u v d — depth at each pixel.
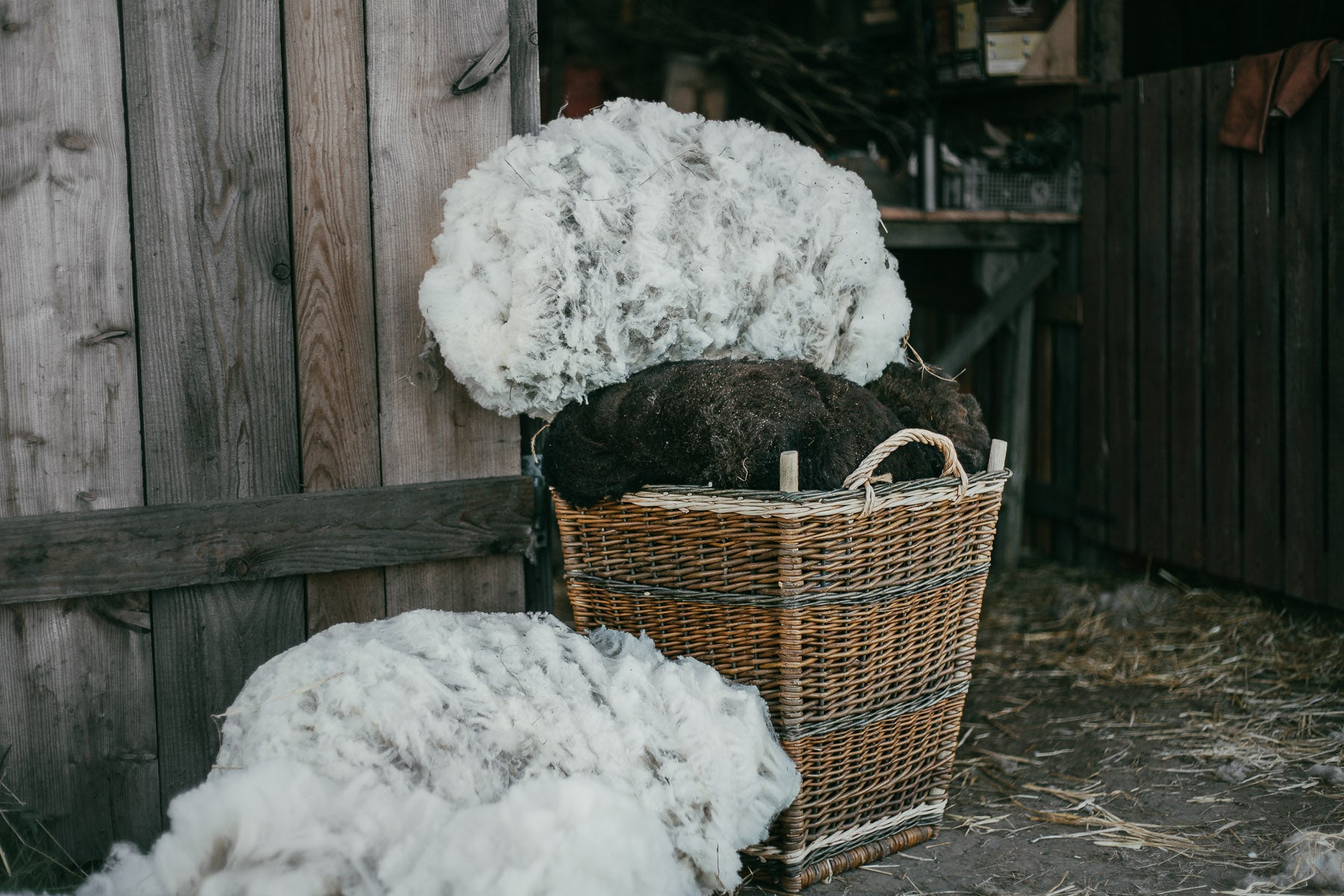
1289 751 2.96
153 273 2.25
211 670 2.37
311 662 2.04
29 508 2.21
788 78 5.68
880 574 2.28
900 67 4.96
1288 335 3.71
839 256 2.50
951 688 2.54
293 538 2.37
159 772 2.36
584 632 2.51
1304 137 3.62
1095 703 3.38
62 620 2.25
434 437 2.50
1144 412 4.35
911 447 2.38
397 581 2.51
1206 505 4.10
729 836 2.04
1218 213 3.96
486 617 2.27
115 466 2.26
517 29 2.50
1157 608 4.13
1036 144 4.55
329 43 2.33
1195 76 4.00
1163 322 4.22
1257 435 3.87
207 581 2.31
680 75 5.79
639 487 2.28
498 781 1.88
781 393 2.23
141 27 2.19
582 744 1.95
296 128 2.32
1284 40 4.32
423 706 1.92
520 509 2.56
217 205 2.28
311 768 1.88
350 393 2.42
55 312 2.19
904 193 4.57
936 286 5.29
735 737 2.09
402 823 1.81
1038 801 2.73
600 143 2.38
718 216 2.36
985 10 4.27
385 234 2.41
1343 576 3.57
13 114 2.13
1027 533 5.11
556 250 2.20
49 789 2.28
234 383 2.33
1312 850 2.33
